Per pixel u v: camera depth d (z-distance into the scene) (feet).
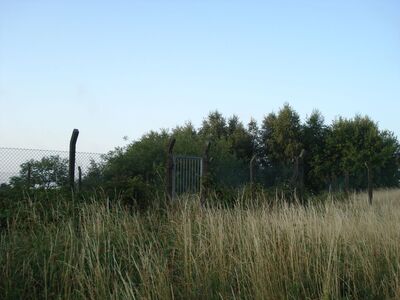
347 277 21.80
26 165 32.32
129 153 60.49
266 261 19.52
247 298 18.45
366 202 43.86
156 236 22.93
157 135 81.20
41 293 17.71
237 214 25.34
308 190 53.42
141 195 31.96
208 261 19.58
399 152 147.13
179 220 24.99
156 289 16.44
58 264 18.74
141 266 18.78
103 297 16.30
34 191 27.45
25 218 23.88
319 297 19.06
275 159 150.92
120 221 23.47
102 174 38.01
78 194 28.89
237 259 19.97
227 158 73.36
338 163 144.66
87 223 22.34
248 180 50.98
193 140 84.38
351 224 27.32
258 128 155.43
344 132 143.43
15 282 17.66
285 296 18.72
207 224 22.88
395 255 24.20
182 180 43.32
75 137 31.24
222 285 18.49
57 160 32.78
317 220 25.44
